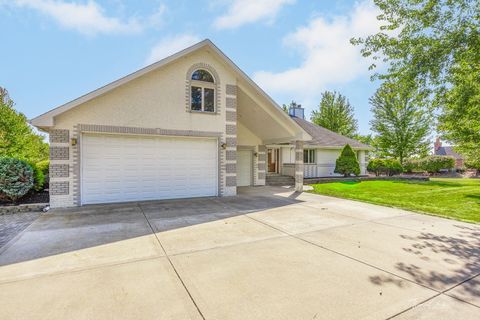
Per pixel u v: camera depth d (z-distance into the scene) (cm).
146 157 1032
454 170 2903
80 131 912
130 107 984
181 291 336
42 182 1026
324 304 308
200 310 295
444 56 775
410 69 818
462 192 1309
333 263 427
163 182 1062
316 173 2133
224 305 305
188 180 1109
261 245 514
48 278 372
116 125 961
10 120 1656
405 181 1955
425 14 787
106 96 948
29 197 948
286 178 1806
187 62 1089
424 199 1094
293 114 2748
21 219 734
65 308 298
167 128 1047
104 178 962
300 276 380
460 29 766
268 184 1745
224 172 1164
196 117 1103
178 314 287
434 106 898
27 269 402
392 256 459
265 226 656
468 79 789
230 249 491
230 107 1173
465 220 722
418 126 2872
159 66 991
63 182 891
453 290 342
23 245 511
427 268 409
